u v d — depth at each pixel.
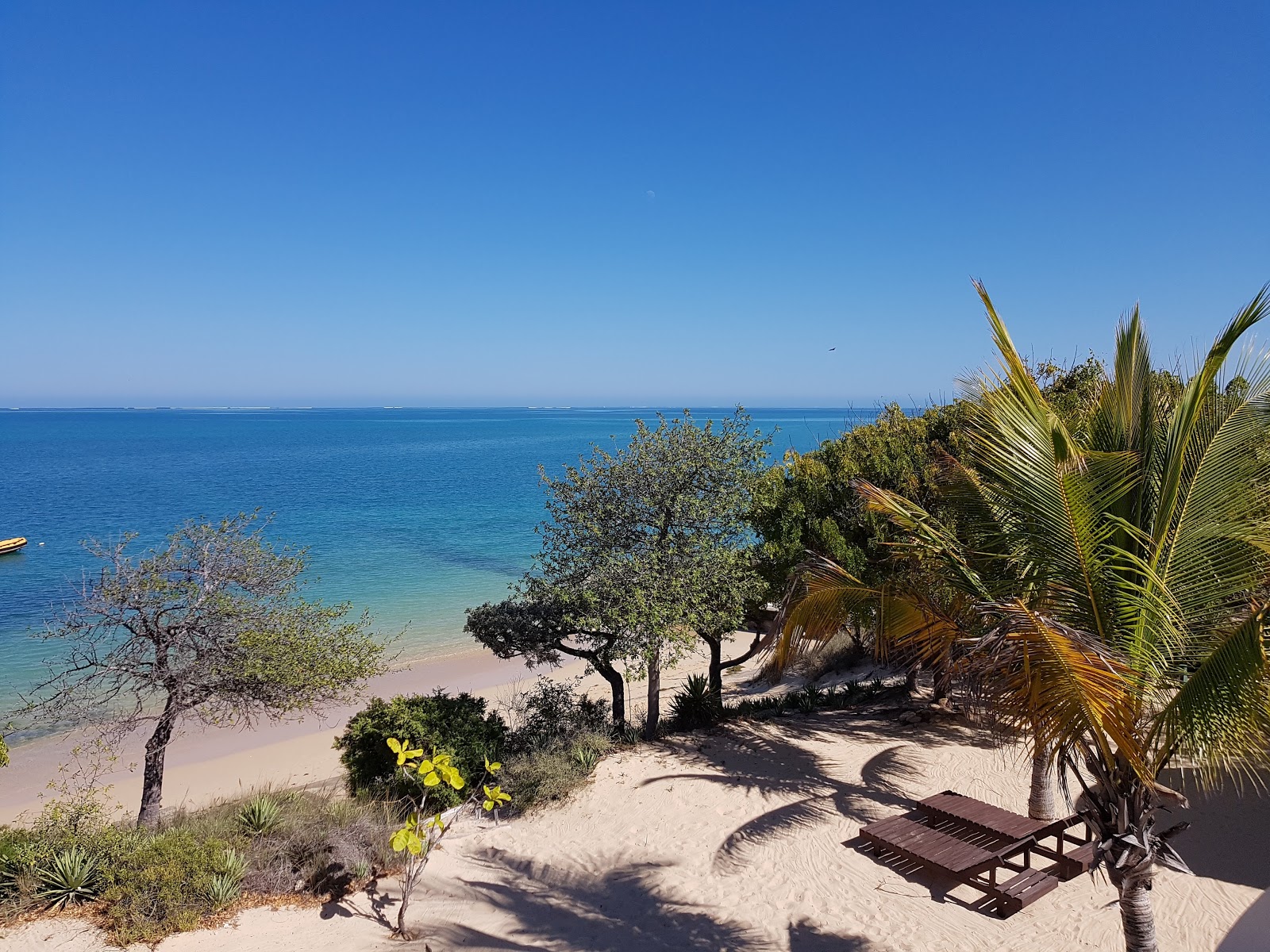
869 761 12.26
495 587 37.84
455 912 8.66
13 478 90.31
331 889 8.90
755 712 15.25
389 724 12.70
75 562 40.81
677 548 14.44
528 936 8.11
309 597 35.44
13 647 25.78
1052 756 6.55
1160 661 6.19
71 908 7.88
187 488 80.50
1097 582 6.32
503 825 11.27
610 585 13.42
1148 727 6.38
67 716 11.48
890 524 14.36
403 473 100.50
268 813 10.11
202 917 7.91
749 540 16.03
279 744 19.14
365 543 50.19
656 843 10.16
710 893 8.91
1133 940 6.39
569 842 10.49
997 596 7.26
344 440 188.62
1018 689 6.07
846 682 19.02
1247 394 6.10
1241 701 5.38
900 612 9.59
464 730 12.88
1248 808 9.60
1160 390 6.87
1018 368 6.33
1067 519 6.17
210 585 11.39
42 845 8.59
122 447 153.62
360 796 12.05
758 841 9.95
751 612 16.66
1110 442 6.95
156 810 11.00
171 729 11.13
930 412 17.88
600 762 12.82
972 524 7.69
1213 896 8.01
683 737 13.86
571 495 14.96
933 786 11.22
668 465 14.71
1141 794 6.36
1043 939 7.55
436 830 11.03
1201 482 6.12
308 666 11.52
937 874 8.79
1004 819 9.21
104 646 24.77
